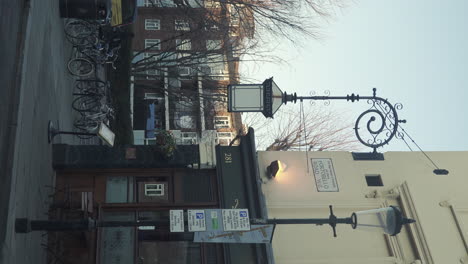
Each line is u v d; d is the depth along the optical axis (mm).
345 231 10828
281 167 11375
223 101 21000
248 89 9773
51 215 9023
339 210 11023
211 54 20062
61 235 9180
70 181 10406
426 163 11867
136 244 9852
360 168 11727
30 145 8281
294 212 10914
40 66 9336
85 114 12336
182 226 6965
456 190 11266
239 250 10086
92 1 11148
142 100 27562
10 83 7566
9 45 7656
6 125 7215
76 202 9039
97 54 12023
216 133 29750
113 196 10484
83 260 9383
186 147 11117
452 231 10586
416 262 10125
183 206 10570
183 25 19656
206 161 10906
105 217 10242
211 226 7055
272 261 9758
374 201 11172
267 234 8789
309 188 11281
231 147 11297
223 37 19156
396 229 6727
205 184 10961
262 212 10273
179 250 10227
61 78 11453
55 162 10141
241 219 7223
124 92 16453
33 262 8055
